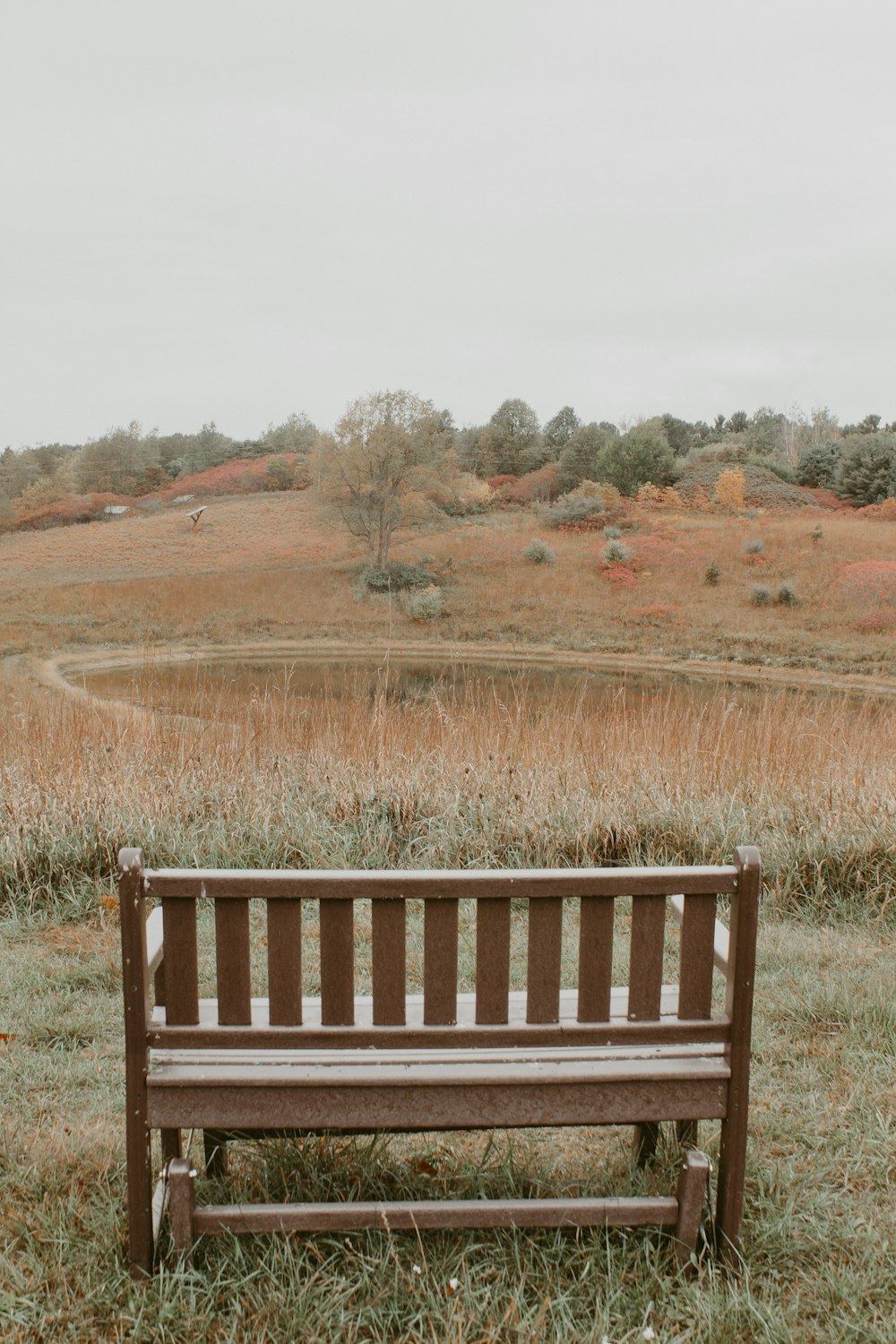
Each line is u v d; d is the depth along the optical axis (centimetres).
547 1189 228
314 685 2148
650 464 6103
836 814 550
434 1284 194
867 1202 234
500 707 740
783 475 6512
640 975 198
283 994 195
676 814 580
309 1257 204
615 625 3516
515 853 551
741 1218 207
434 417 4312
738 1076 197
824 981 387
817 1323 190
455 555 4575
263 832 550
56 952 426
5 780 571
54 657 2992
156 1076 186
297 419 9506
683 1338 180
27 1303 186
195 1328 182
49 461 8638
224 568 4619
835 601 3653
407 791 600
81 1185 232
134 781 582
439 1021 197
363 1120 190
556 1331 180
